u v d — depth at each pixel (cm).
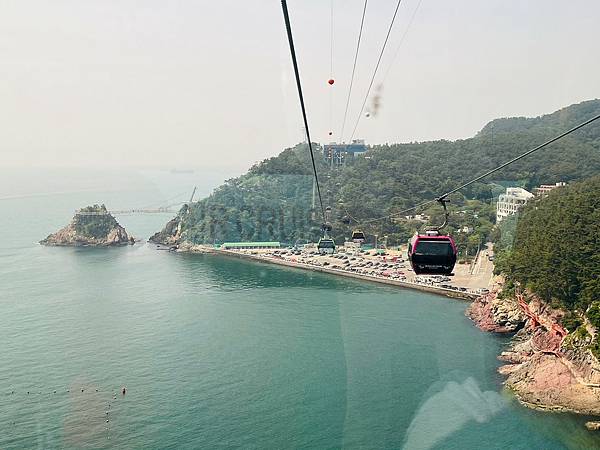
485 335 5003
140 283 7412
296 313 5788
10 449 3177
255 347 4794
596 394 4159
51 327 5175
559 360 4538
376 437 2214
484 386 3291
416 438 2186
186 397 3872
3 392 3828
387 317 5022
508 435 3562
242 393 3884
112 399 3775
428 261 1789
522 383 4222
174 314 5847
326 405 3653
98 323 5344
